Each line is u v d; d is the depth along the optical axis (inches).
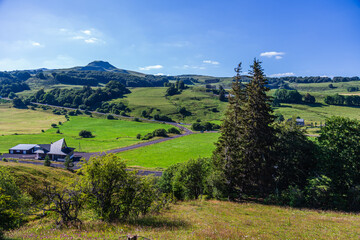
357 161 1187.9
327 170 1258.0
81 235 454.6
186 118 7613.2
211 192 1401.3
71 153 3745.1
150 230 530.3
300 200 1142.3
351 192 1112.8
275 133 1384.1
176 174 1560.0
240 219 778.2
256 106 1325.0
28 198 925.2
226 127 1406.3
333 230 633.0
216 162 1481.3
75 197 585.3
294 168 1422.2
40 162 3339.1
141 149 4116.6
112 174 677.3
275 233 577.9
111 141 4906.5
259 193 1471.5
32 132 5487.2
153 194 820.0
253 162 1342.3
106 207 668.1
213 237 471.2
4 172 956.6
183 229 559.8
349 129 1232.8
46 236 443.8
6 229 566.6
